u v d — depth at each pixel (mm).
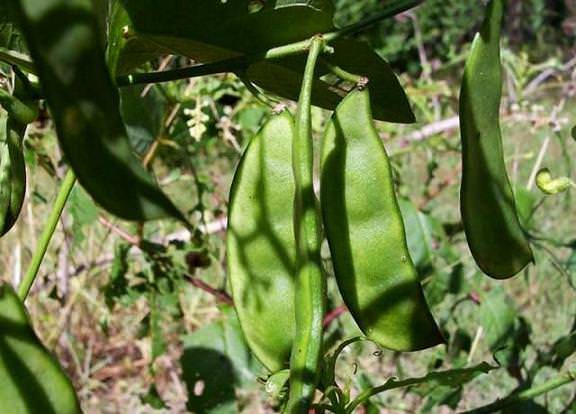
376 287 300
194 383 544
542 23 1886
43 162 612
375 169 301
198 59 319
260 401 756
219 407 545
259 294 316
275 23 300
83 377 849
